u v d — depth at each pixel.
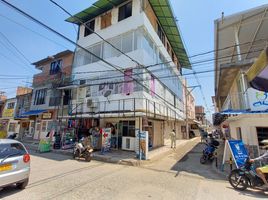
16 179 5.00
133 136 14.13
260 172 5.35
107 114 13.42
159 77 16.27
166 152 13.80
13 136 23.09
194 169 8.89
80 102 16.36
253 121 8.57
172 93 21.88
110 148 13.67
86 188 5.68
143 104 12.66
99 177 7.02
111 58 15.48
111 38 16.06
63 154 12.70
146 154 10.54
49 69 22.16
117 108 13.77
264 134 8.26
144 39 14.58
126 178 6.99
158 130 18.30
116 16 16.38
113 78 14.85
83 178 6.81
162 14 17.61
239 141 7.86
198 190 5.72
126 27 15.23
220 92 15.82
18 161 5.16
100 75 15.88
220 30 10.07
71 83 17.80
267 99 8.48
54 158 11.11
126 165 9.66
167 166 9.58
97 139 14.16
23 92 27.78
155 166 9.55
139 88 13.07
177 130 28.38
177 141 23.58
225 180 6.93
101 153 12.50
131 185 6.09
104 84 14.85
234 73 10.39
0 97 30.88
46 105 20.44
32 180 6.41
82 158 11.23
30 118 22.11
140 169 8.76
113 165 9.58
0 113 28.50
